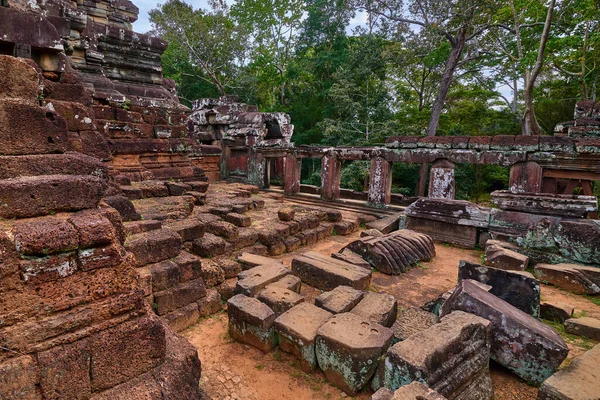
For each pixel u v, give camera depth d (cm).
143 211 525
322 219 753
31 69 201
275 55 2859
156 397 181
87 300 171
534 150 641
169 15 2520
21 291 153
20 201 172
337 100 1873
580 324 333
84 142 473
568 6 1459
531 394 257
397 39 1911
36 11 442
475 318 270
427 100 2553
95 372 172
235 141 1281
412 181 1948
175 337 230
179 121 880
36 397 156
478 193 1916
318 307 328
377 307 332
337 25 2259
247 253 489
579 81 1568
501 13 1569
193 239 482
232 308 330
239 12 2836
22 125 195
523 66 1586
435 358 224
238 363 299
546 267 464
